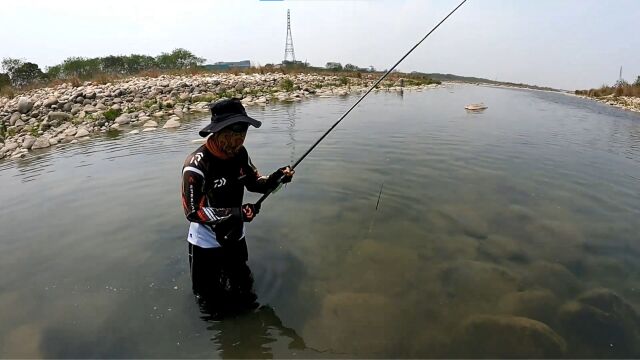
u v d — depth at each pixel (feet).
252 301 10.97
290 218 16.22
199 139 32.37
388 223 15.78
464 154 26.91
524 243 14.08
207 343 9.43
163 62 140.77
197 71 96.27
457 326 9.87
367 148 28.32
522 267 12.51
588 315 10.20
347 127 37.42
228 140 9.86
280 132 34.71
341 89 87.40
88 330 9.93
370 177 21.56
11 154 30.68
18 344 9.43
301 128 36.78
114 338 9.62
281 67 121.49
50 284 11.97
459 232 14.97
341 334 9.68
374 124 39.55
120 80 74.43
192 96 59.26
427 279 11.91
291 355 9.00
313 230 15.16
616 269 12.33
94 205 18.38
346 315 10.34
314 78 102.01
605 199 18.40
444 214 16.63
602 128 41.52
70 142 33.94
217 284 11.24
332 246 13.94
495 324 9.76
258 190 11.85
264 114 46.78
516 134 35.45
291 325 10.02
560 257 13.09
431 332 9.68
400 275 12.14
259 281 11.86
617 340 9.36
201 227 10.76
